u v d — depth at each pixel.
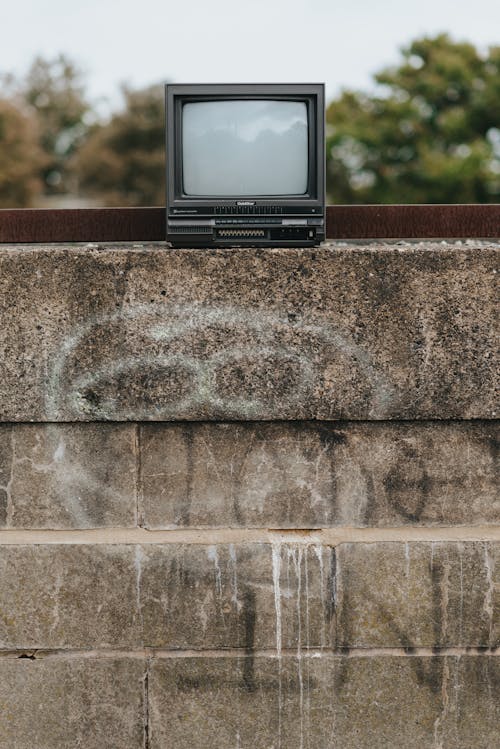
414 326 2.77
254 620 2.82
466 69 32.81
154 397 2.79
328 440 2.84
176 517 2.85
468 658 2.83
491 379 2.78
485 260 2.75
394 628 2.82
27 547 2.79
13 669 2.83
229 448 2.84
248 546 2.80
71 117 51.50
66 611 2.82
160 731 2.85
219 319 2.77
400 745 2.85
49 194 47.81
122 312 2.77
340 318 2.77
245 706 2.84
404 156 32.84
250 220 2.74
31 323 2.76
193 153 2.75
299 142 2.75
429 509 2.86
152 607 2.82
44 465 2.84
